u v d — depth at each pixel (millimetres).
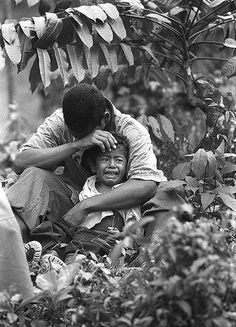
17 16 9984
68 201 6215
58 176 6355
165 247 4047
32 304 4875
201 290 3990
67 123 6188
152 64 8250
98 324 4324
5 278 5090
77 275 4691
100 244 5902
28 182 6113
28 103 11062
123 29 7047
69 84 7949
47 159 6234
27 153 6312
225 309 4152
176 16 7797
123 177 6309
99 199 6086
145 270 4449
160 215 6043
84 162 6395
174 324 4016
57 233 5992
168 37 8078
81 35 6910
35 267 5594
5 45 6777
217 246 4203
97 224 6105
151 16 7316
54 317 4715
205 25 7871
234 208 6281
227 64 7254
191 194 6637
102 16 6855
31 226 5992
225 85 8547
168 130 7871
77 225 6047
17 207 6027
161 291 4000
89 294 4496
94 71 7090
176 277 3910
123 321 4082
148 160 6227
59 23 6859
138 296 4129
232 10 7812
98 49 7184
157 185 6234
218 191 6422
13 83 11383
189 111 9531
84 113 6094
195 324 4016
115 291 4375
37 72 7410
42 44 6938
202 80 8023
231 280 4016
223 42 8031
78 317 4355
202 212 6457
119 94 10508
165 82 8656
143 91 10477
